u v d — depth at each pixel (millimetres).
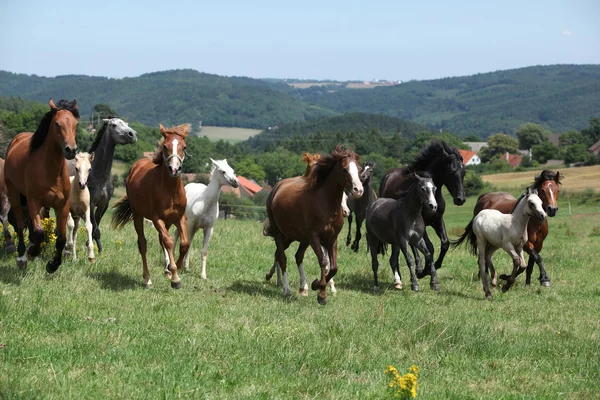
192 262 12930
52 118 9672
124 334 7281
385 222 12359
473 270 15531
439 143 13281
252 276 12852
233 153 105625
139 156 71000
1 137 13125
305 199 10258
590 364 7605
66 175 9977
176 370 6258
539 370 7395
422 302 11125
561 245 22281
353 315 9516
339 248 17781
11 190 10586
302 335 7914
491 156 139625
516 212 11922
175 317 8328
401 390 5594
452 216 48094
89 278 10484
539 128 152625
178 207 10180
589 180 66812
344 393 6027
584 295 12680
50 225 12375
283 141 133500
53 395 5293
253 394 5828
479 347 7992
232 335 7680
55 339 6895
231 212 42969
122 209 11336
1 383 5371
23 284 9469
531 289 13164
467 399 6262
